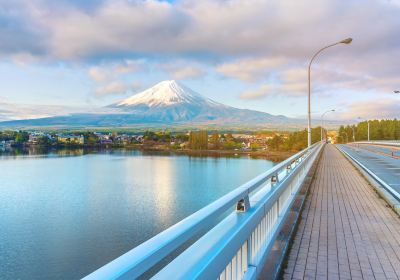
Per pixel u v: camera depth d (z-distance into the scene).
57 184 75.19
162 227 43.75
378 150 48.03
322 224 7.14
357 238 6.20
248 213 3.54
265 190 5.12
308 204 9.29
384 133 153.50
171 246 1.71
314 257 5.21
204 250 2.37
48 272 30.72
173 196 61.19
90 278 1.21
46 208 53.69
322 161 25.36
